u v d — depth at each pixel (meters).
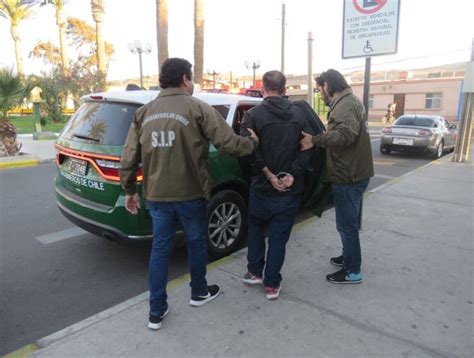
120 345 2.59
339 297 3.21
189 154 2.58
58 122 22.78
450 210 5.74
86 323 2.83
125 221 3.46
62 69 23.64
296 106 3.03
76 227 5.32
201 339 2.65
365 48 4.57
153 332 2.72
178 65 2.61
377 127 29.53
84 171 3.70
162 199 2.62
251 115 2.90
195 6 16.03
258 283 3.40
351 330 2.76
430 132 12.09
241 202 4.33
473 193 6.81
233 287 3.37
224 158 4.02
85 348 2.55
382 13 4.38
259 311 2.99
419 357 2.49
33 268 4.06
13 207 6.30
